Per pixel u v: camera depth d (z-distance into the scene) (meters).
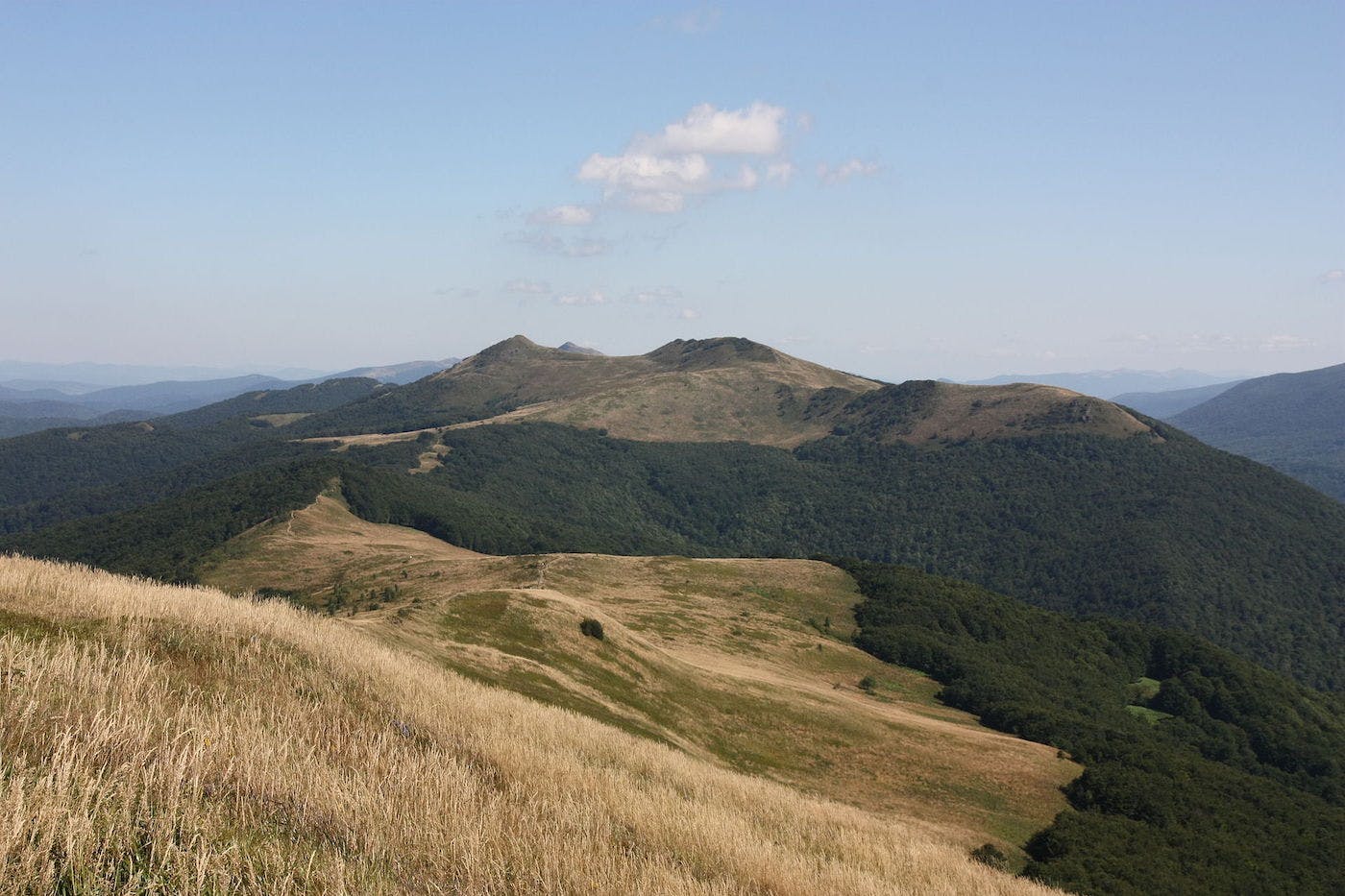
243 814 7.48
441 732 13.67
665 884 9.50
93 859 6.01
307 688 13.24
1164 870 44.81
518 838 9.26
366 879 7.05
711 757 43.50
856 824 24.20
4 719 7.71
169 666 11.93
